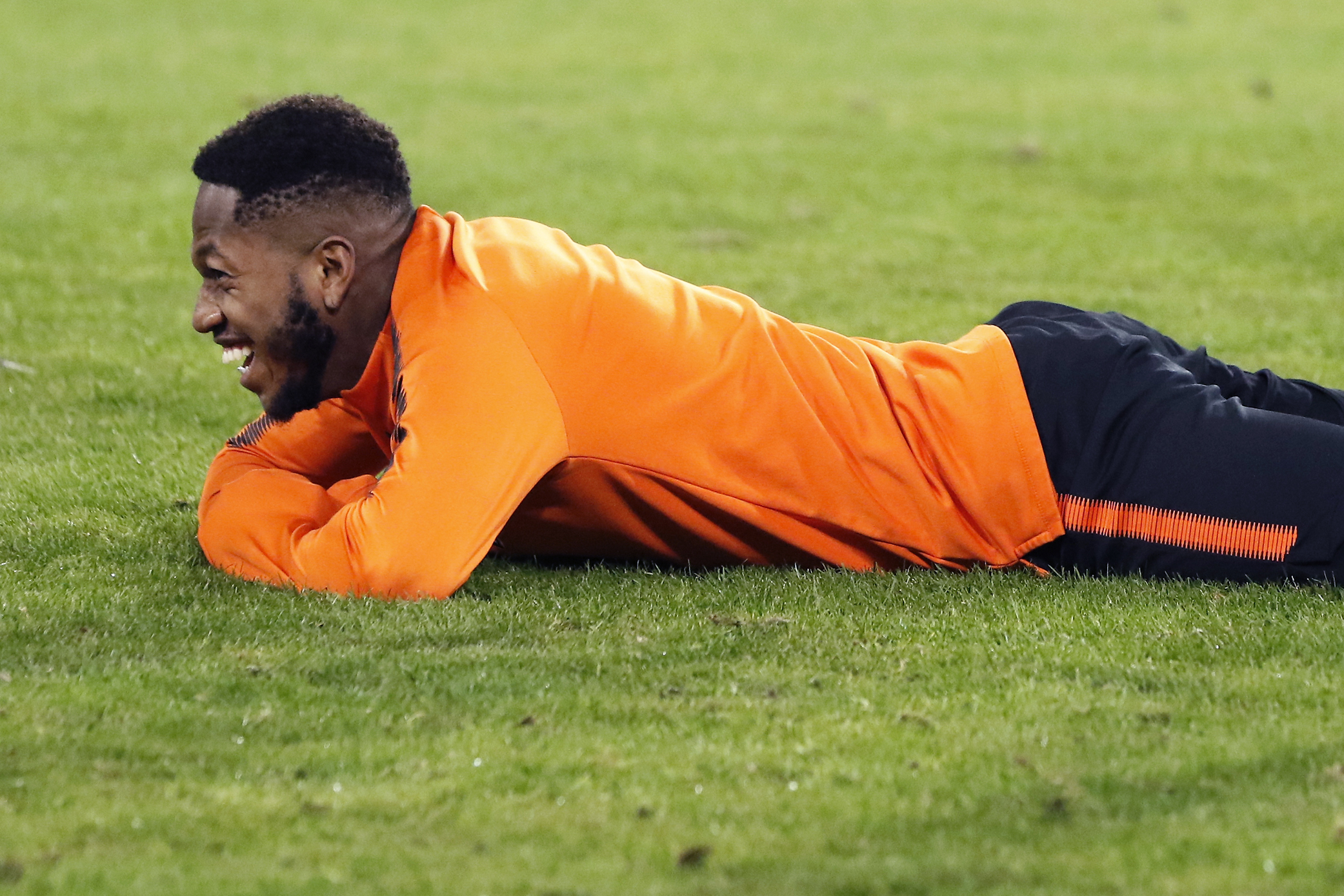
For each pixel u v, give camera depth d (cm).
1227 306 3191
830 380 1600
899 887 976
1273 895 967
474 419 1465
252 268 1507
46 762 1133
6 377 2458
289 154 1493
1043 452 1590
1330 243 3809
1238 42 7575
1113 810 1081
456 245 1523
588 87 6256
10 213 3778
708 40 7506
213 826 1050
